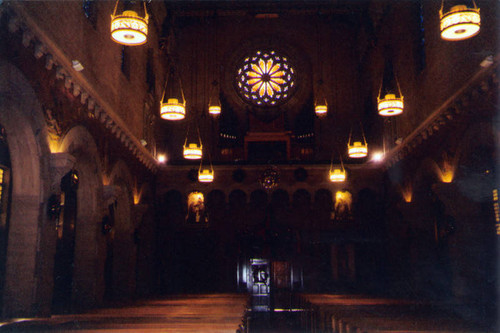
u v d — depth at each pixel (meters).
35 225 11.22
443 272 18.98
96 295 15.18
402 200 21.59
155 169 24.72
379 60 25.11
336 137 28.41
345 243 25.70
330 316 11.98
